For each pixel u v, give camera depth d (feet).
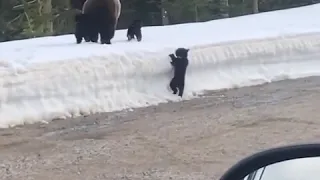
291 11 97.91
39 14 84.69
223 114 38.32
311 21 80.74
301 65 55.88
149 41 55.16
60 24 90.22
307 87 48.34
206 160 27.45
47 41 58.49
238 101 43.16
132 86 43.88
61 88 40.11
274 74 53.16
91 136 33.37
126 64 44.24
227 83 49.47
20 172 26.21
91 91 41.42
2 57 44.45
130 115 39.37
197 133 33.06
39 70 40.11
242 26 75.61
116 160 27.94
